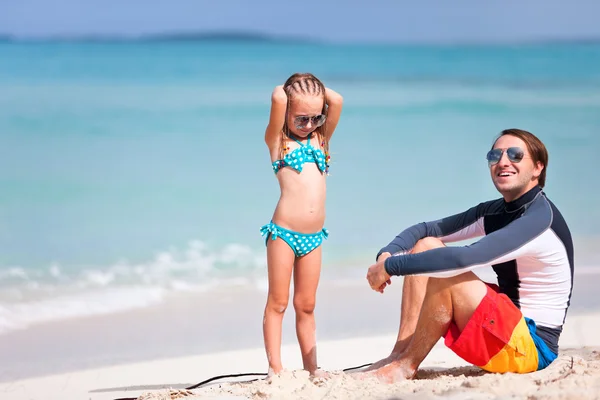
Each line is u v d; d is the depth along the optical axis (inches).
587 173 815.7
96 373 325.1
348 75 2012.8
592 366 261.1
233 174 818.8
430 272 252.1
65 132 1045.8
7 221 618.8
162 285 470.6
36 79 1599.4
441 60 2493.8
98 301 438.0
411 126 1162.0
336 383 255.4
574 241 565.0
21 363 338.3
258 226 617.0
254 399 246.7
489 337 252.7
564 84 1732.3
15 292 450.6
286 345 368.5
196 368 332.8
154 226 612.4
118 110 1229.1
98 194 717.9
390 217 639.1
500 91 1617.9
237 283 477.1
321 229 281.6
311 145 280.2
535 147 269.3
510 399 217.8
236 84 1642.5
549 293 267.4
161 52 2549.2
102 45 2829.7
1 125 1084.5
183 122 1148.5
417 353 264.8
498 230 258.7
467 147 986.7
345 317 409.4
